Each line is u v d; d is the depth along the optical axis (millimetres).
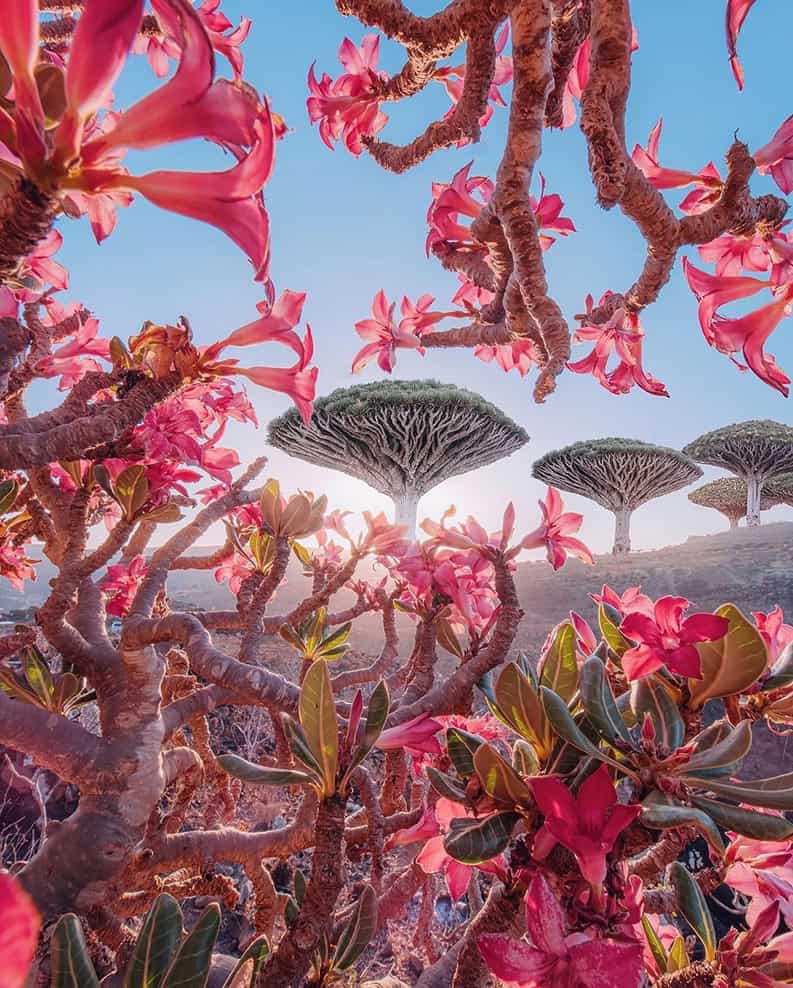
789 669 509
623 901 381
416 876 759
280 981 405
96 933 687
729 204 463
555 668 549
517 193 463
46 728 681
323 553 1352
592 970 313
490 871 465
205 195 274
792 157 485
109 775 685
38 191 262
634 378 644
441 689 671
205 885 981
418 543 797
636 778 411
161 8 252
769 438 17656
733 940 491
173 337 500
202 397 785
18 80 251
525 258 476
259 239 278
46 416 502
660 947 589
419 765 739
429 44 493
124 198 602
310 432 14008
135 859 750
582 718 486
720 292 527
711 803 390
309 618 1059
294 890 647
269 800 2059
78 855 643
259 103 268
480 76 544
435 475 14695
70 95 250
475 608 785
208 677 632
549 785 366
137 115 260
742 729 424
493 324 715
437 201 669
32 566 1160
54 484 875
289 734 415
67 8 723
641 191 434
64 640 739
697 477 18562
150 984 431
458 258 674
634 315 610
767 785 417
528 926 329
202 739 1199
